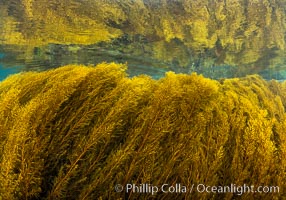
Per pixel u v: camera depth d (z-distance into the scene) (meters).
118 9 2.46
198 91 2.39
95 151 2.24
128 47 2.43
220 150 2.32
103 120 2.27
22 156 2.21
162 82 2.39
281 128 2.44
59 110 2.26
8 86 2.31
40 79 2.32
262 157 2.38
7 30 2.35
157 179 2.27
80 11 2.42
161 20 2.49
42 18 2.39
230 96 2.43
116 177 2.24
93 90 2.31
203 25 2.52
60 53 2.37
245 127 2.38
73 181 2.21
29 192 2.20
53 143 2.22
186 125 2.32
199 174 2.30
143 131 2.29
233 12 2.57
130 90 2.34
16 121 2.25
